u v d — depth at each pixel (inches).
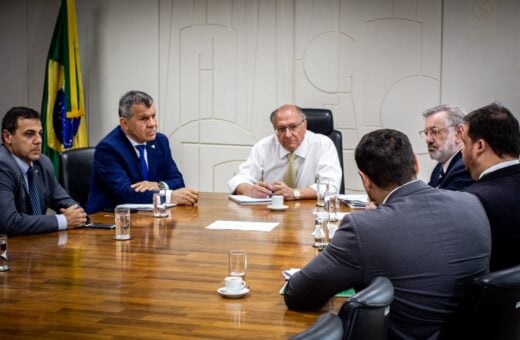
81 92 235.3
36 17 246.5
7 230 124.8
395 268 78.0
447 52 220.2
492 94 218.8
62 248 114.8
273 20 230.1
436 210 81.2
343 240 78.5
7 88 250.4
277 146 184.1
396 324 79.4
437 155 149.3
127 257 108.6
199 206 160.2
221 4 233.3
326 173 178.2
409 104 223.9
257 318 79.1
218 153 238.4
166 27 237.8
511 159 102.8
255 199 166.4
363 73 225.6
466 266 80.9
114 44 241.3
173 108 239.8
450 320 80.1
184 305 83.7
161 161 182.2
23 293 88.4
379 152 83.3
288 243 119.2
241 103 234.8
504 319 78.7
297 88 230.4
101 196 170.7
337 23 225.8
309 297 80.4
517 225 98.6
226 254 110.8
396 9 222.1
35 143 142.0
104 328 75.1
